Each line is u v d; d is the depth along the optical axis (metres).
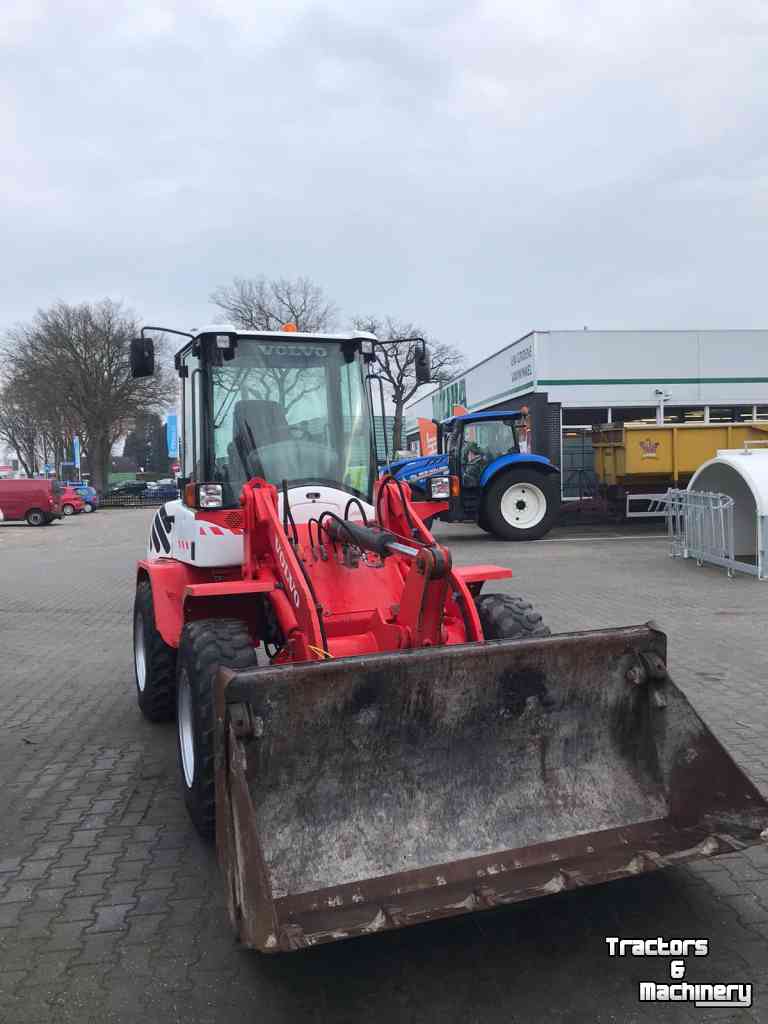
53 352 52.34
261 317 38.25
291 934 2.51
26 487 29.95
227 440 4.96
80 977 2.90
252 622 4.80
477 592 5.02
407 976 2.87
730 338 22.05
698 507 12.57
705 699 5.88
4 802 4.51
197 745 3.75
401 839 3.03
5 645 8.73
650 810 3.32
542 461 16.59
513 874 2.93
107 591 12.65
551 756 3.33
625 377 21.95
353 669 3.01
